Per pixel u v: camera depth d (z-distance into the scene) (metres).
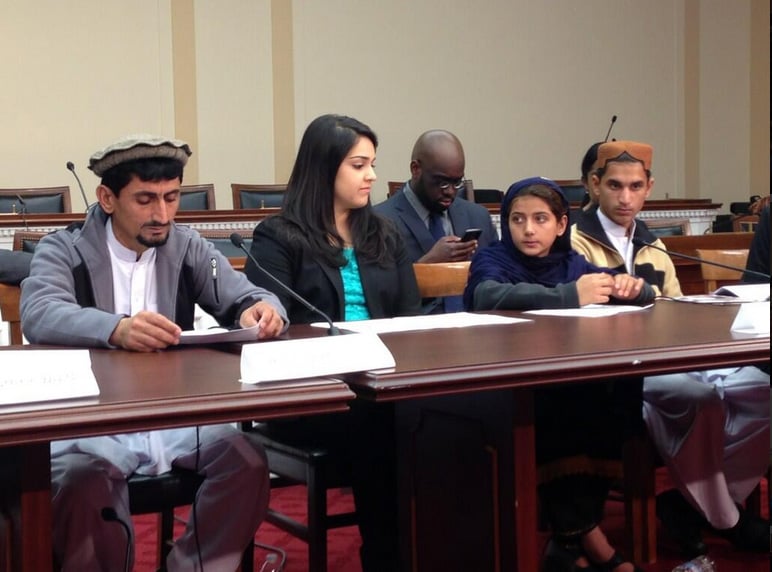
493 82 8.60
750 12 9.44
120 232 2.00
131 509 1.75
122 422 1.15
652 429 2.35
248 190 6.40
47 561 1.27
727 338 1.68
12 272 2.21
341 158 2.47
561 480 2.06
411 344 1.65
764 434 2.44
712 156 9.45
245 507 1.73
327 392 1.28
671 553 2.57
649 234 2.93
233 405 1.22
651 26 9.21
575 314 2.16
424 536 1.82
